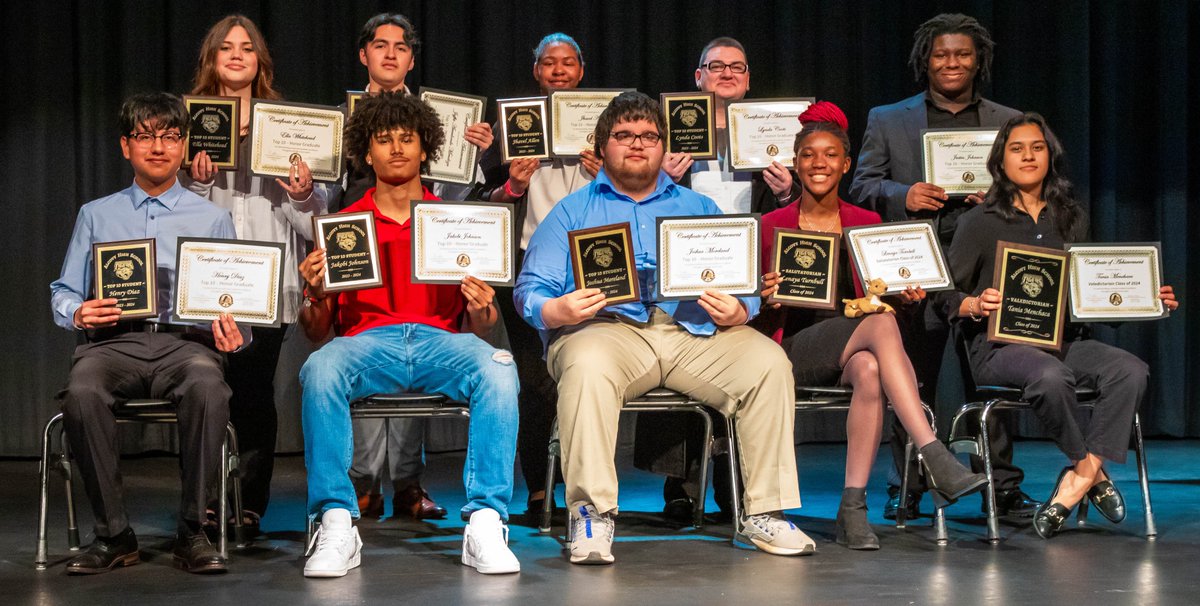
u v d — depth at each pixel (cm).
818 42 595
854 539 317
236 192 368
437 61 564
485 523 297
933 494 325
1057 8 598
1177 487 434
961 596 263
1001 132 366
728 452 328
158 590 275
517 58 571
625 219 336
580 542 300
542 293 325
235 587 278
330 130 367
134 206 332
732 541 330
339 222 317
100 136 539
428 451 566
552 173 396
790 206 363
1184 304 608
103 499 298
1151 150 612
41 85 536
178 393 300
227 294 313
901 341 329
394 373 316
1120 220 612
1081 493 332
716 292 316
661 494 430
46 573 296
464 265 318
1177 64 606
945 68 401
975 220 367
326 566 286
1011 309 341
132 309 310
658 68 583
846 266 354
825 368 336
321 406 301
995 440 376
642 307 330
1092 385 340
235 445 319
